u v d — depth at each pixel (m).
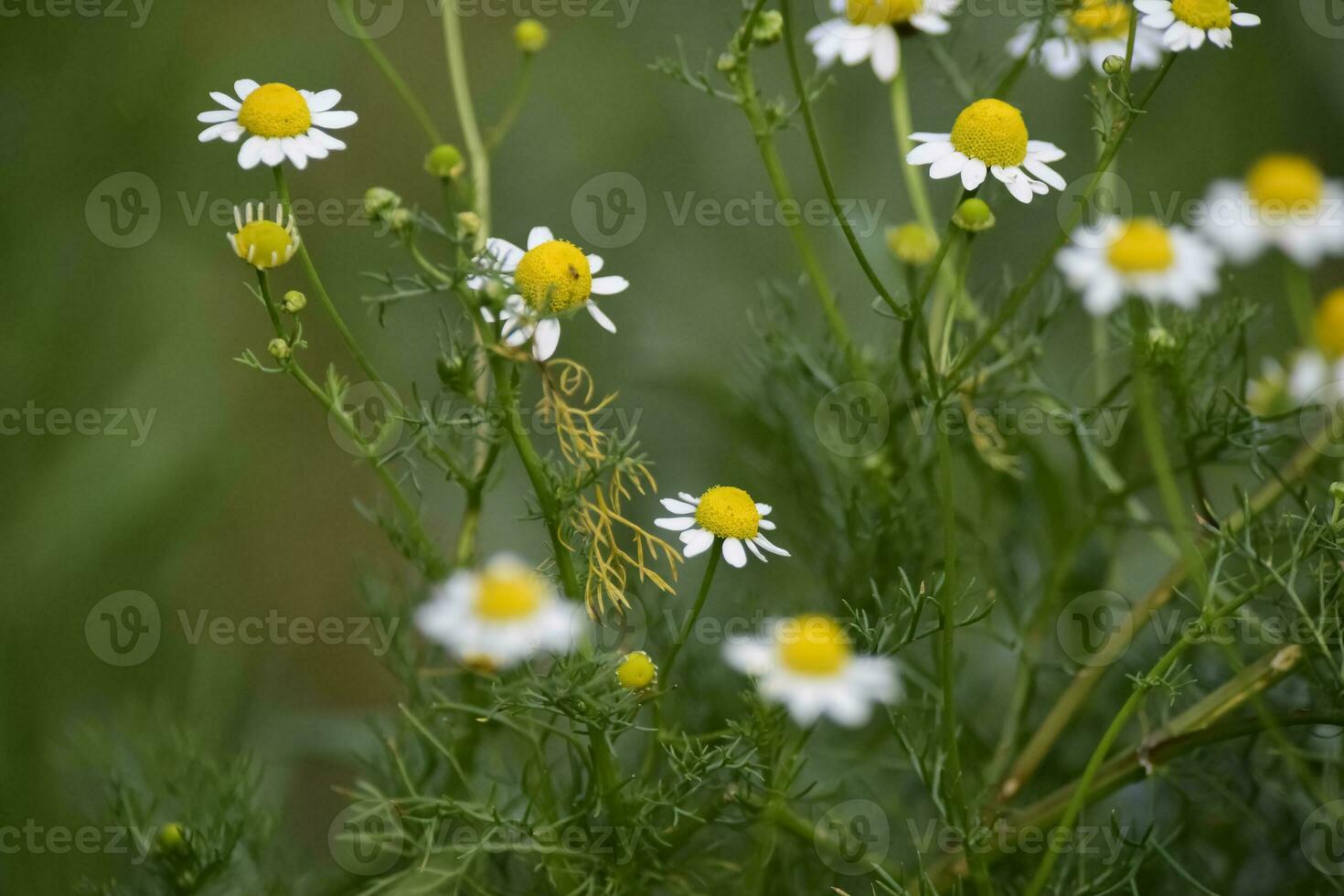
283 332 0.60
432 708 0.61
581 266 0.59
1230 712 0.63
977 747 0.65
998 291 0.73
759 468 0.68
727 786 0.61
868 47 0.63
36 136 0.73
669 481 0.73
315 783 0.72
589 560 0.61
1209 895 0.61
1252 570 0.61
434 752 0.63
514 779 0.64
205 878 0.63
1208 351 0.64
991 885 0.62
